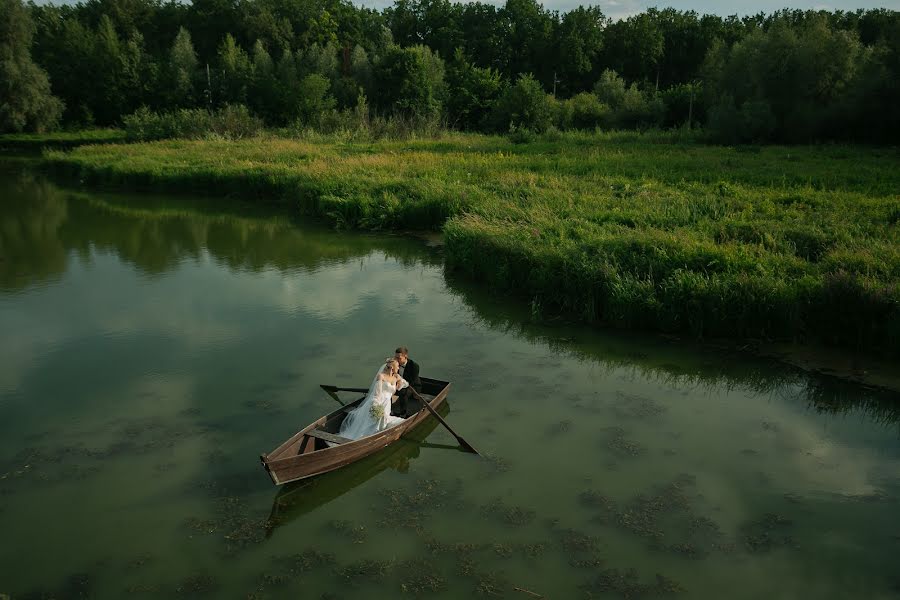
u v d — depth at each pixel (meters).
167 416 9.37
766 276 12.64
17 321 13.70
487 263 16.20
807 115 42.84
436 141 44.62
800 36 48.47
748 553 6.52
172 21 93.38
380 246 21.20
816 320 11.88
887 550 6.54
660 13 95.31
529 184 24.09
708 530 6.88
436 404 9.52
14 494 7.54
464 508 7.31
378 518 7.16
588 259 14.36
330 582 6.17
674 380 10.70
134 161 36.91
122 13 91.06
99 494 7.55
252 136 49.53
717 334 12.48
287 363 11.29
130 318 13.84
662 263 13.70
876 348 11.45
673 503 7.34
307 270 18.19
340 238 22.45
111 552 6.59
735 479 7.83
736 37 87.62
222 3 90.75
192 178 32.75
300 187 27.58
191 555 6.56
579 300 13.98
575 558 6.47
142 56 73.31
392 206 23.80
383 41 82.00
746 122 41.47
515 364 11.36
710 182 24.06
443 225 21.19
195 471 8.03
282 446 7.62
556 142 43.84
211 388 10.28
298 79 67.69
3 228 24.48
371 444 8.20
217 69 70.56
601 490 7.61
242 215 27.11
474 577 6.21
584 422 9.27
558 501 7.40
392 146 41.41
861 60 44.03
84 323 13.52
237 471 8.04
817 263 13.56
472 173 27.78
